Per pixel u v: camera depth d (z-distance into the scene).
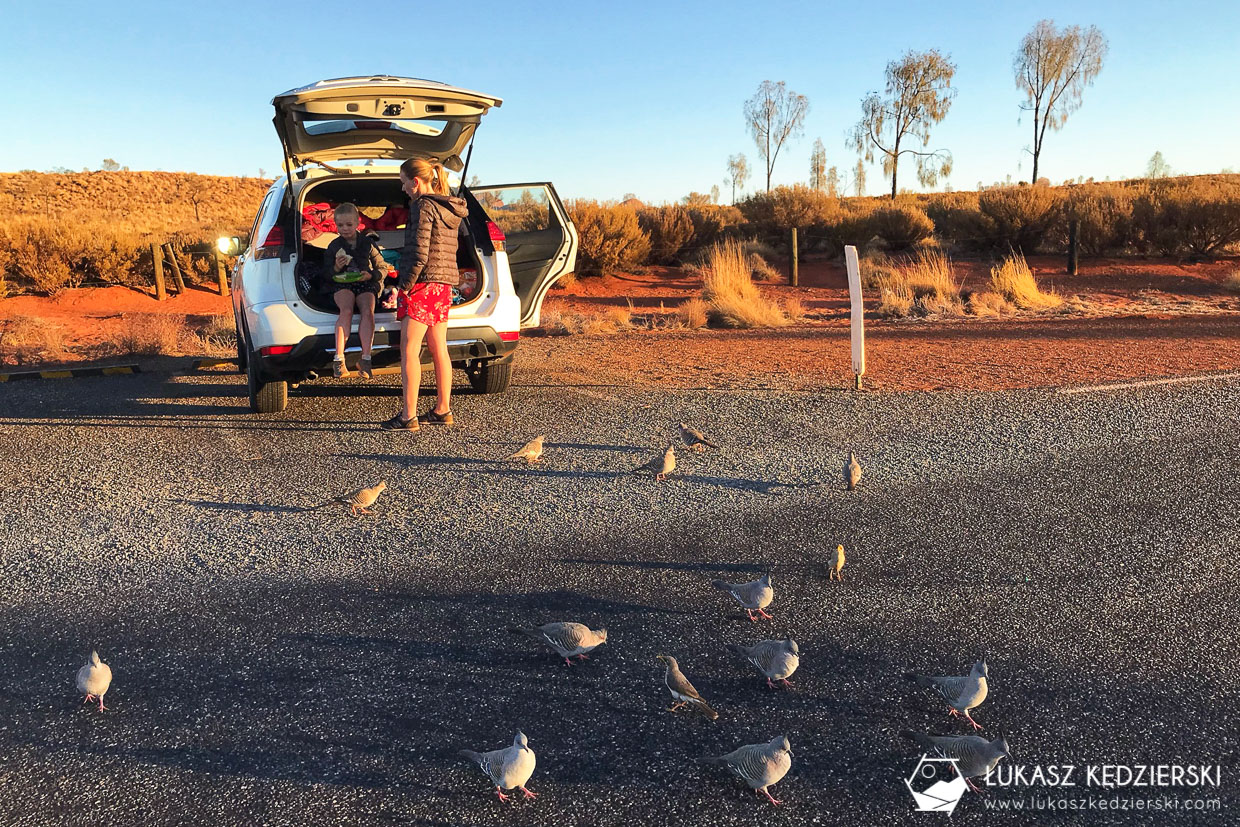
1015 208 24.02
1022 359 10.48
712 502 5.34
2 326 14.31
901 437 6.78
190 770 2.85
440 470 5.97
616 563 4.46
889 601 4.05
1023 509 5.19
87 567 4.41
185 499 5.41
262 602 4.03
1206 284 19.64
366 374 6.70
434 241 6.50
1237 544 4.63
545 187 9.09
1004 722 3.11
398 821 2.60
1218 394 8.08
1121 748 2.96
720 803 2.68
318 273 7.55
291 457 6.29
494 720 3.13
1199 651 3.57
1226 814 2.63
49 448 6.58
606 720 3.13
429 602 4.03
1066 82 52.84
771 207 26.95
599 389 8.73
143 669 3.47
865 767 2.86
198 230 31.52
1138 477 5.73
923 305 16.44
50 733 3.05
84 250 19.50
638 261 23.89
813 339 12.87
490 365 8.16
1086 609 3.96
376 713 3.17
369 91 6.96
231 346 12.34
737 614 3.93
